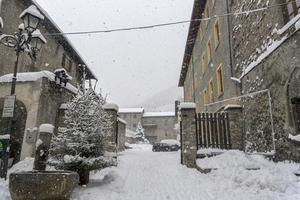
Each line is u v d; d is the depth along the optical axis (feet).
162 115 212.84
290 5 27.55
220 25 53.88
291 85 25.25
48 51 62.39
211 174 26.35
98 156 22.97
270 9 29.86
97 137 23.29
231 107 36.09
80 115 23.31
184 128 32.14
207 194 19.53
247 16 37.83
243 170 24.71
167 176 27.30
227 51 47.80
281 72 26.94
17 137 35.96
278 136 27.53
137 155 50.14
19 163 29.86
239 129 35.04
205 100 71.56
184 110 32.91
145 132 209.67
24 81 35.65
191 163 30.58
